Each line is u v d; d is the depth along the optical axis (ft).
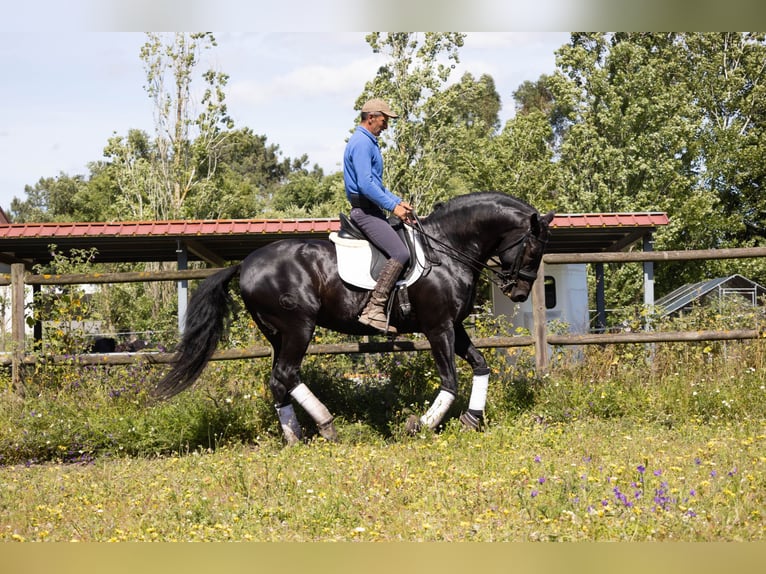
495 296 53.62
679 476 17.60
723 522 14.53
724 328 30.07
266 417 26.00
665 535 14.07
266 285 23.45
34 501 18.58
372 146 23.48
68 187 167.43
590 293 83.10
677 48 108.99
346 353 26.76
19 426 25.27
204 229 47.52
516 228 23.89
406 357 27.86
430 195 86.33
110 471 21.75
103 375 27.40
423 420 24.02
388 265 22.98
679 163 88.84
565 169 90.79
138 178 92.89
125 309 73.31
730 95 107.24
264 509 16.49
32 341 27.84
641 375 28.58
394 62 88.63
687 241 90.17
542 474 18.13
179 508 17.01
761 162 97.25
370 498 17.15
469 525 14.93
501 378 27.73
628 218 47.34
